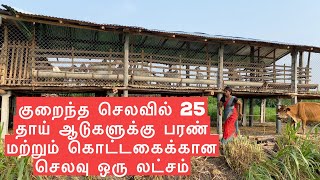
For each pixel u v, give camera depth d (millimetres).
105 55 12172
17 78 9797
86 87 9945
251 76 12898
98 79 10484
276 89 13086
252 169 5945
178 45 13477
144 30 9969
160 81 11281
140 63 11164
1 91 9602
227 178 6164
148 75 11234
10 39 10125
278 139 6867
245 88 13250
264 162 6211
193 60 11992
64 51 10289
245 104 16359
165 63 11609
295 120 10484
